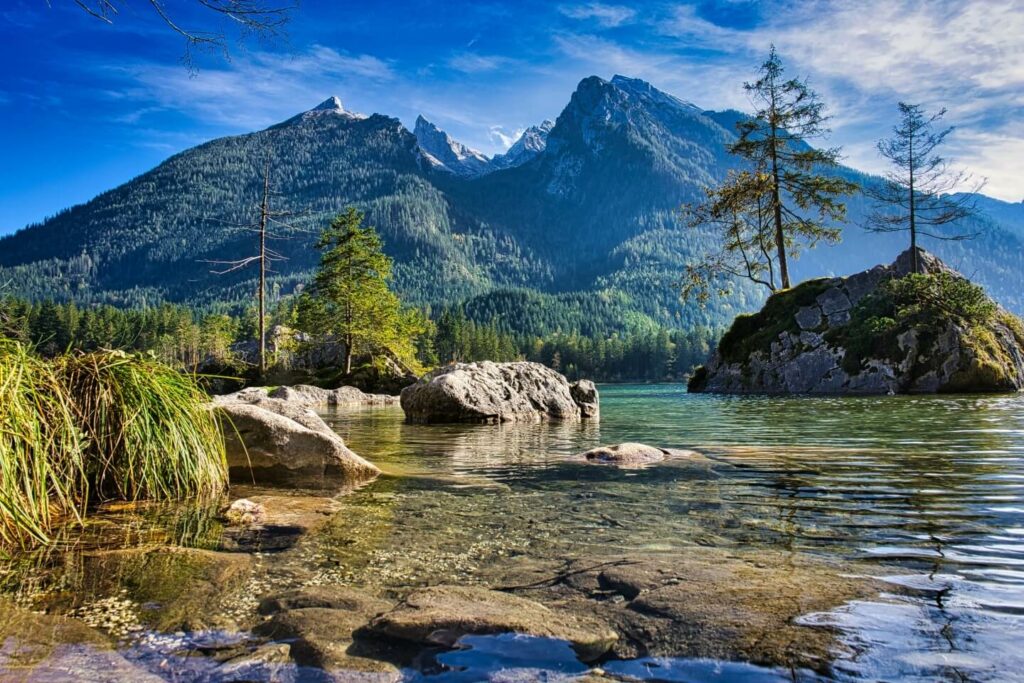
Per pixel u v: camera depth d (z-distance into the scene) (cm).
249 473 509
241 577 258
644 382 12344
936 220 2631
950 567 260
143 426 436
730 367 2814
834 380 2352
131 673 171
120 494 423
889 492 427
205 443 477
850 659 175
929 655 177
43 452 355
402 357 3975
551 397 1410
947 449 655
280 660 179
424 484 491
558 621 206
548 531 335
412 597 226
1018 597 223
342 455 532
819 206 2930
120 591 239
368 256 3528
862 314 2425
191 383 498
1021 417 1050
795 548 294
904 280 2375
